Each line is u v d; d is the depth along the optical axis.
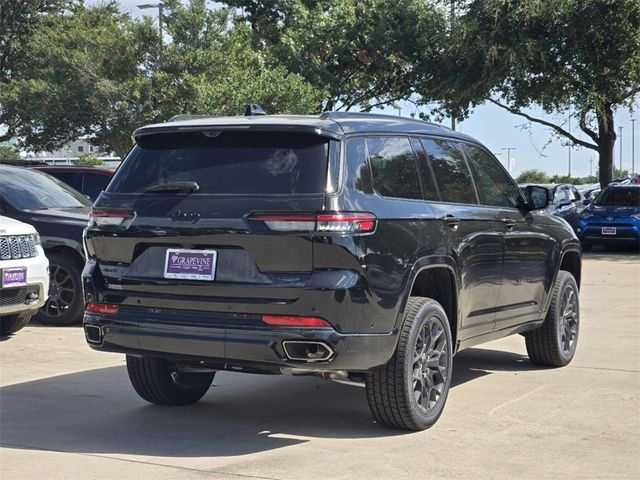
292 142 5.30
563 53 24.86
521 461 5.09
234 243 5.12
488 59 24.27
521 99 26.66
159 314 5.35
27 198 10.66
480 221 6.48
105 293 5.54
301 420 6.07
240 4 30.30
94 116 25.16
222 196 5.24
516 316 7.20
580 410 6.36
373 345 5.20
